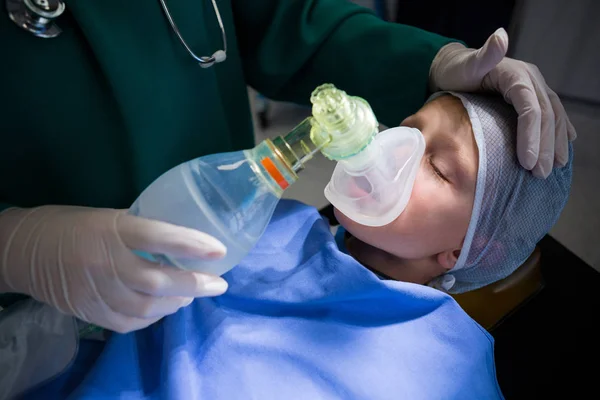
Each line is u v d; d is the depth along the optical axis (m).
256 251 0.80
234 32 0.84
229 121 0.93
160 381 0.64
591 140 1.33
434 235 0.74
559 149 0.73
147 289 0.55
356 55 0.87
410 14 1.43
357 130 0.52
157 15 0.67
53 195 0.70
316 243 0.80
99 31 0.61
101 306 0.57
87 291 0.56
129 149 0.71
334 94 0.51
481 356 0.69
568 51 1.26
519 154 0.69
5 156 0.64
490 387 0.68
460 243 0.75
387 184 0.64
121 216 0.57
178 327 0.68
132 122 0.69
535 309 0.93
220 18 0.73
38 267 0.56
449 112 0.74
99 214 0.58
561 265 1.01
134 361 0.67
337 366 0.63
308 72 0.93
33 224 0.58
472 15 1.31
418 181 0.72
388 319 0.72
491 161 0.70
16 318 0.65
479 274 0.82
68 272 0.56
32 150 0.65
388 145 0.65
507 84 0.73
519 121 0.69
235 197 0.58
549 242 1.06
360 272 0.71
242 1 0.87
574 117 1.34
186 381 0.60
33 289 0.58
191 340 0.68
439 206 0.71
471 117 0.71
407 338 0.67
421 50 0.83
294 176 0.55
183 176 0.59
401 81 0.86
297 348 0.65
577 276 0.98
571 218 1.29
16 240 0.57
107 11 0.62
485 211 0.72
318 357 0.64
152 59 0.69
